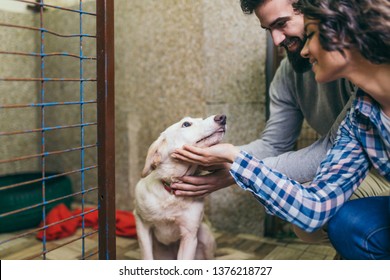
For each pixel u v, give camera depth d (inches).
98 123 49.6
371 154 45.9
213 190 61.8
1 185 100.2
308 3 40.2
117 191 108.1
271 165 60.7
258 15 55.3
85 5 69.5
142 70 99.7
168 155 60.3
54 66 112.8
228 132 89.4
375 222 45.1
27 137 115.8
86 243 82.4
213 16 87.6
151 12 95.8
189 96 92.6
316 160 59.9
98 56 48.4
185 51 91.7
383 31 35.9
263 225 89.0
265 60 86.4
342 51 38.2
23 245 81.5
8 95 109.3
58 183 102.3
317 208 45.2
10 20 105.2
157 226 66.3
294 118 71.2
